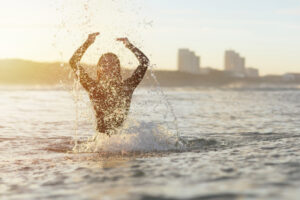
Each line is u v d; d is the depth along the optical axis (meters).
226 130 6.64
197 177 2.66
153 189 2.32
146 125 5.16
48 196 2.36
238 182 2.41
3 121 8.52
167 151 4.40
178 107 12.56
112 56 4.89
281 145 4.54
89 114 5.84
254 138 5.50
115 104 4.90
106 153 4.39
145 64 4.90
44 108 12.55
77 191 2.43
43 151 4.72
